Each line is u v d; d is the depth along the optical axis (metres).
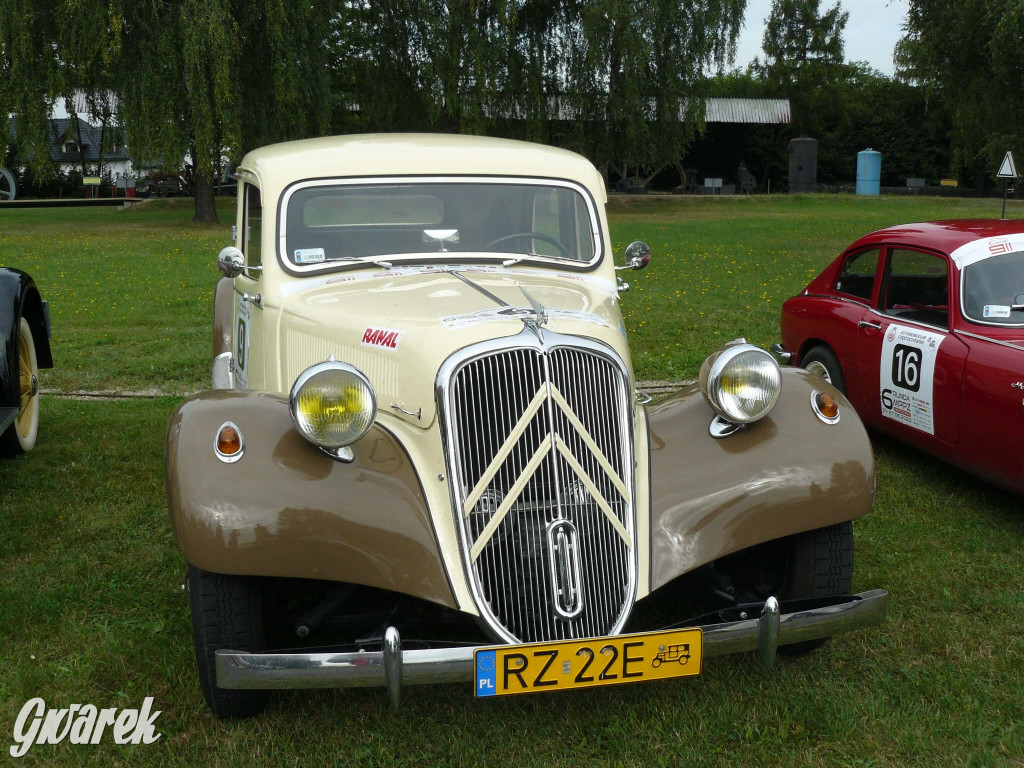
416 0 31.00
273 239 3.97
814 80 55.22
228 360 5.06
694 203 38.25
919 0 28.05
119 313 11.69
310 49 26.30
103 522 4.77
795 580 3.39
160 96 23.73
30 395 5.89
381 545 2.85
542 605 2.93
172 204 36.94
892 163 54.69
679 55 33.91
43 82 24.02
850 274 6.25
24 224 28.59
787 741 3.01
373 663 2.67
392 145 4.20
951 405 4.96
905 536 4.65
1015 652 3.52
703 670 3.45
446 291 3.57
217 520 2.76
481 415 2.95
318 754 2.96
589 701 3.25
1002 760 2.88
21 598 3.91
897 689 3.28
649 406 3.60
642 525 3.06
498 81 31.59
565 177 4.23
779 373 3.25
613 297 3.88
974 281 5.06
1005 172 17.44
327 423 2.87
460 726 3.11
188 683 3.34
